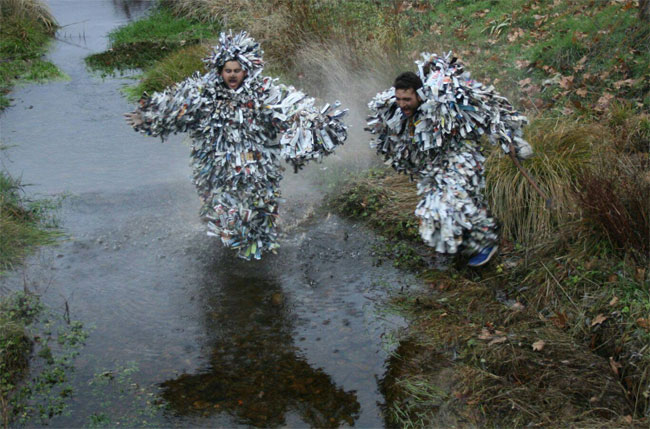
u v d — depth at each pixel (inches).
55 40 501.7
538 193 204.2
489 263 197.5
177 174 277.9
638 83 267.1
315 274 202.8
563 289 176.7
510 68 312.0
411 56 313.7
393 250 213.6
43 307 186.5
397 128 179.6
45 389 155.4
